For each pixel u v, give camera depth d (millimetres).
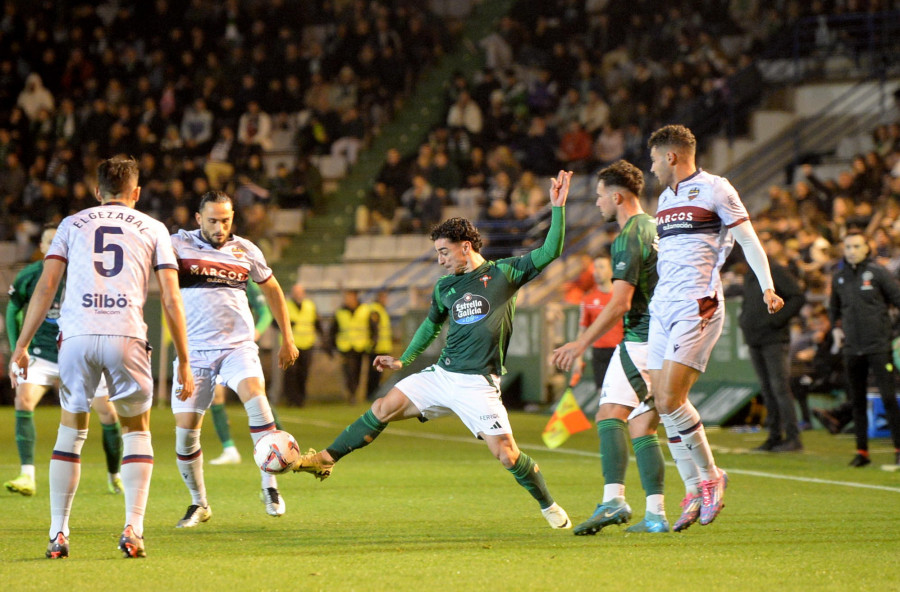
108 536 23359
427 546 21891
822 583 18094
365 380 77375
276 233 94312
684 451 23891
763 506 27875
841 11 91125
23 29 112062
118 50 112125
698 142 87562
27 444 30391
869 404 48750
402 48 104438
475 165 90562
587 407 60594
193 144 99938
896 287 36875
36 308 20500
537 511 27250
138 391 20578
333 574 18812
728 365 55281
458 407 23484
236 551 21359
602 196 24391
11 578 18422
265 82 103000
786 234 65062
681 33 92500
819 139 87500
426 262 86250
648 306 23859
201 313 25234
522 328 69688
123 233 20781
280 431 23625
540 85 94250
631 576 18641
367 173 98062
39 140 103500
